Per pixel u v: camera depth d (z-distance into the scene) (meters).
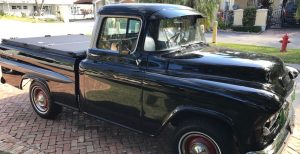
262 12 20.50
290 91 3.82
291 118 4.12
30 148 4.56
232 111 3.31
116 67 4.23
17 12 45.06
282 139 3.69
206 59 3.82
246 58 3.89
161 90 3.81
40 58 5.31
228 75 3.58
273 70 3.63
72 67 4.79
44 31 21.69
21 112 5.93
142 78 3.96
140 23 4.01
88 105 4.75
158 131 4.03
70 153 4.43
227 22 22.16
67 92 4.99
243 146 3.36
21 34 19.52
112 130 5.15
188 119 3.74
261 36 17.80
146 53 4.00
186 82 3.62
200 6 15.22
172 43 4.17
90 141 4.78
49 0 46.19
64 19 36.72
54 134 5.01
